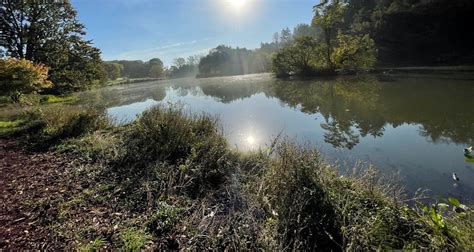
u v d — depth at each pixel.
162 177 3.82
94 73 25.36
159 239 2.51
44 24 22.48
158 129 5.45
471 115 7.30
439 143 5.56
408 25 28.92
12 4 21.09
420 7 28.41
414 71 20.28
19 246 2.45
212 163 4.16
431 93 10.92
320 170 3.24
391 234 2.29
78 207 3.13
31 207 3.17
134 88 34.78
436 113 7.89
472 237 2.05
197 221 2.76
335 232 2.46
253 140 6.54
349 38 25.23
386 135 6.39
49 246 2.44
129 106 15.59
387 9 34.09
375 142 5.96
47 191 3.61
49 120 7.70
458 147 5.25
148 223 2.75
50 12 22.72
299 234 2.40
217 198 3.34
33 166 4.69
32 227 2.75
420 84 13.65
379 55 30.31
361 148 5.64
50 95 19.38
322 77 24.84
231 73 68.62
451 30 26.22
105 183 3.79
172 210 2.91
